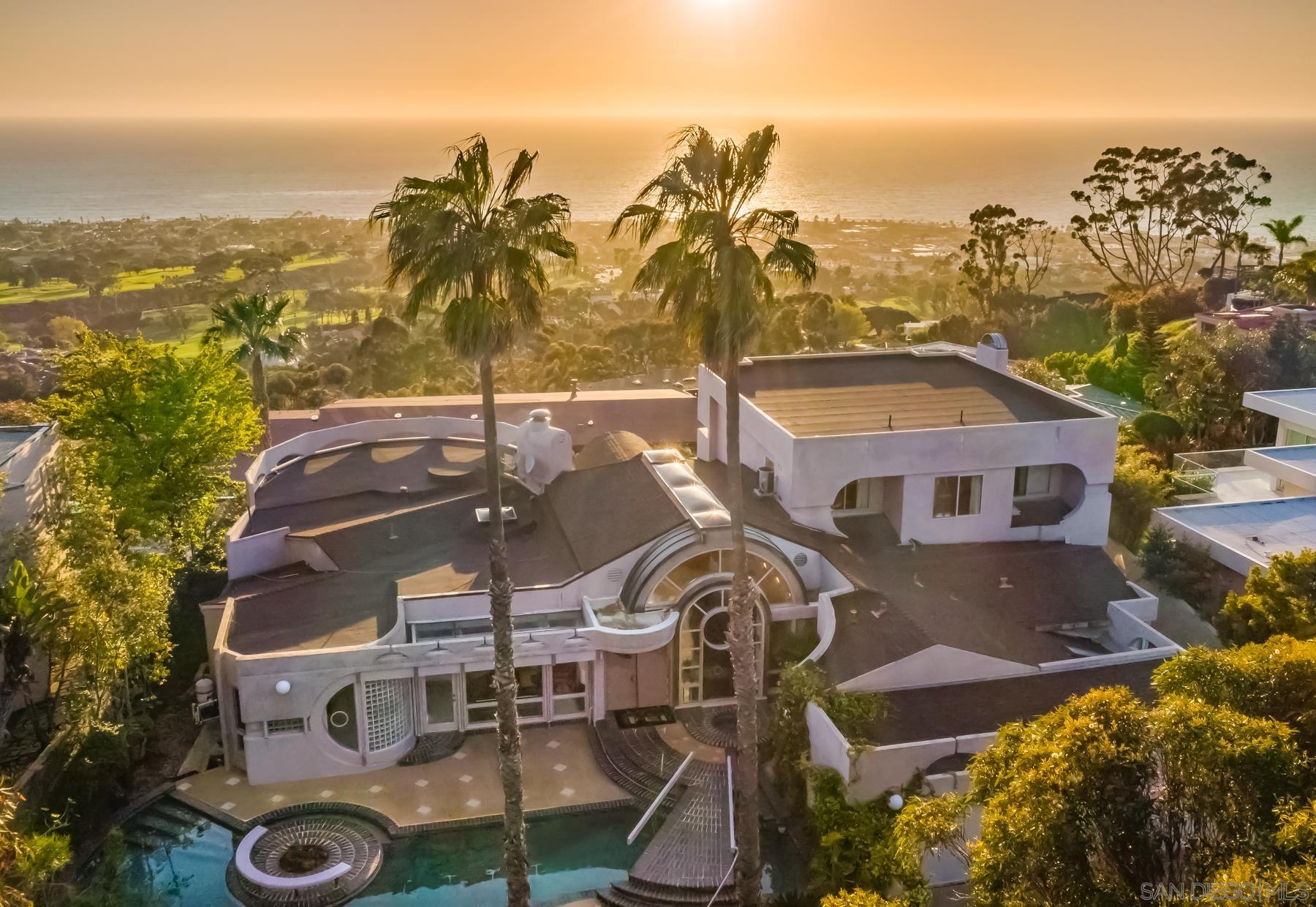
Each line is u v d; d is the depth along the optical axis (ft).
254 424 160.76
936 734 81.97
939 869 73.67
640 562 102.42
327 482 135.64
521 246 66.54
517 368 315.99
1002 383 134.21
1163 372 204.54
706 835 84.12
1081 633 101.76
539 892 79.41
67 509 101.09
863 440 108.68
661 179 64.64
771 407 124.36
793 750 85.81
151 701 104.63
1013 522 117.08
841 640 93.86
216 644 93.91
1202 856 41.78
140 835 86.02
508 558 111.04
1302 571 82.17
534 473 128.88
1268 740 41.52
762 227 66.08
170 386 137.28
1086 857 42.11
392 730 96.12
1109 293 350.84
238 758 94.89
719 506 106.42
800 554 104.88
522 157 66.90
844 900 52.95
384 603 102.83
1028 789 43.75
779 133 63.62
